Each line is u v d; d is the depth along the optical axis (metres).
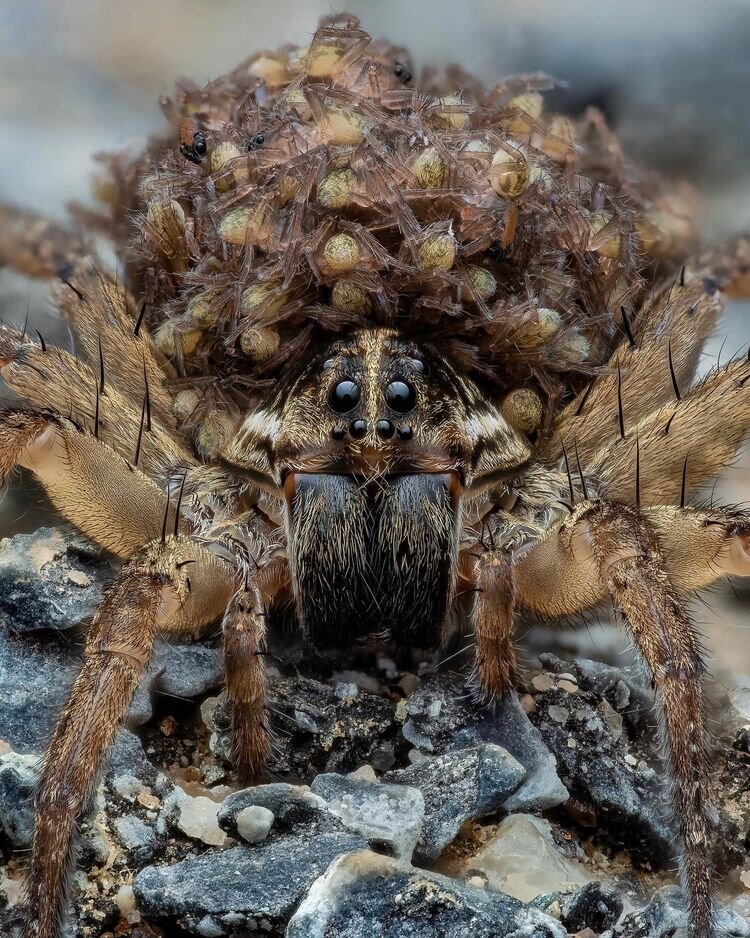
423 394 0.09
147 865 0.09
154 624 0.09
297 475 0.09
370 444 0.09
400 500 0.09
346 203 0.09
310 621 0.09
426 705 0.09
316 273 0.09
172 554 0.09
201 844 0.09
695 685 0.09
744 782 0.09
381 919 0.09
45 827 0.09
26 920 0.09
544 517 0.09
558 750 0.09
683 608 0.09
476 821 0.09
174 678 0.09
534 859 0.09
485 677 0.09
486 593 0.09
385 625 0.09
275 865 0.09
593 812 0.09
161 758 0.09
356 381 0.09
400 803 0.09
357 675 0.09
